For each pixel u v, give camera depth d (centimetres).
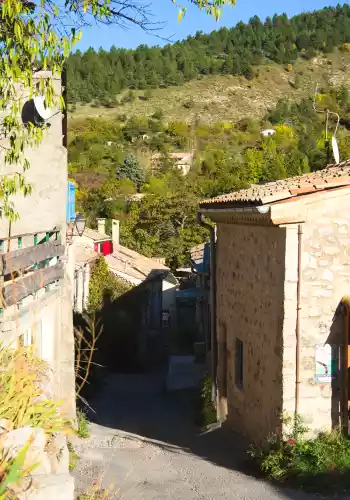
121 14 680
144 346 2814
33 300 887
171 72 11688
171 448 1221
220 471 1029
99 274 2511
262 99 11200
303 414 991
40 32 646
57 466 440
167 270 3478
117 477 976
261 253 1108
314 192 978
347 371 990
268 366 1066
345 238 991
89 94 10625
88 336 1952
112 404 1762
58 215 1186
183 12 666
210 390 1533
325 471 923
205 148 7438
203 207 1398
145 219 4556
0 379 502
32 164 1176
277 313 1019
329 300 993
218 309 1438
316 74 12469
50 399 583
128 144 7381
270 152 6091
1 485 369
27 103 1080
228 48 13150
